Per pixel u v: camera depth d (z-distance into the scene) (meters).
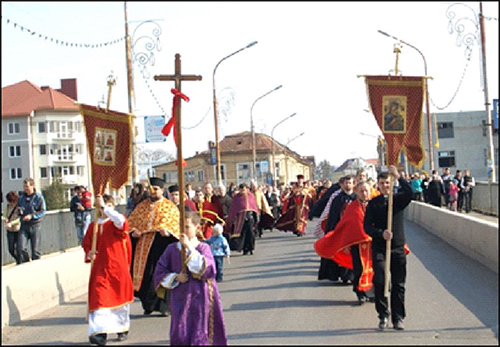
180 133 7.50
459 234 15.70
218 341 7.16
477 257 13.73
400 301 8.41
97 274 8.47
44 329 9.45
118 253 8.59
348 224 10.21
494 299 9.91
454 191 28.23
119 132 9.41
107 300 8.35
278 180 68.88
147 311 10.23
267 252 18.42
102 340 8.23
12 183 54.53
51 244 17.27
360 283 9.97
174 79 7.64
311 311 9.71
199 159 71.25
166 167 72.31
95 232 8.69
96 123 9.28
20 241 14.54
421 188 31.86
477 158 60.78
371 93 9.32
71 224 18.80
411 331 8.23
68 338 8.87
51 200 50.59
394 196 8.52
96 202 8.59
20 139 54.25
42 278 10.91
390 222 8.30
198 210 14.88
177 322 7.04
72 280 12.09
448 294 10.45
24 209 14.50
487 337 7.77
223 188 18.36
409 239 19.00
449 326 8.39
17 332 9.30
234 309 10.16
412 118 9.28
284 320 9.18
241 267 15.31
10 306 9.79
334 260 11.24
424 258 14.68
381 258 8.50
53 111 54.50
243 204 17.94
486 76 26.11
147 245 10.15
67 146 55.53
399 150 9.27
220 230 13.12
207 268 7.04
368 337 7.98
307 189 24.78
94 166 9.23
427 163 59.62
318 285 12.02
